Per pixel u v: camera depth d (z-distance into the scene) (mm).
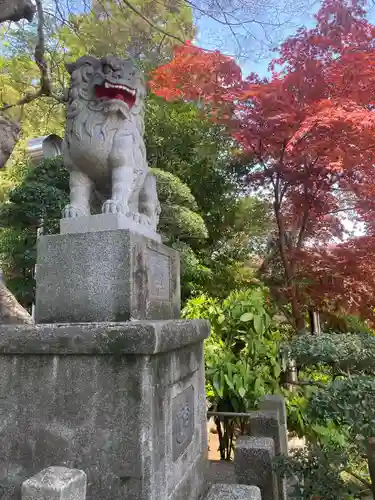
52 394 1799
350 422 2393
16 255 6074
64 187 6156
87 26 4742
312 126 4656
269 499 2615
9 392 1851
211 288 6793
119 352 1714
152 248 2312
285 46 5246
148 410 1690
